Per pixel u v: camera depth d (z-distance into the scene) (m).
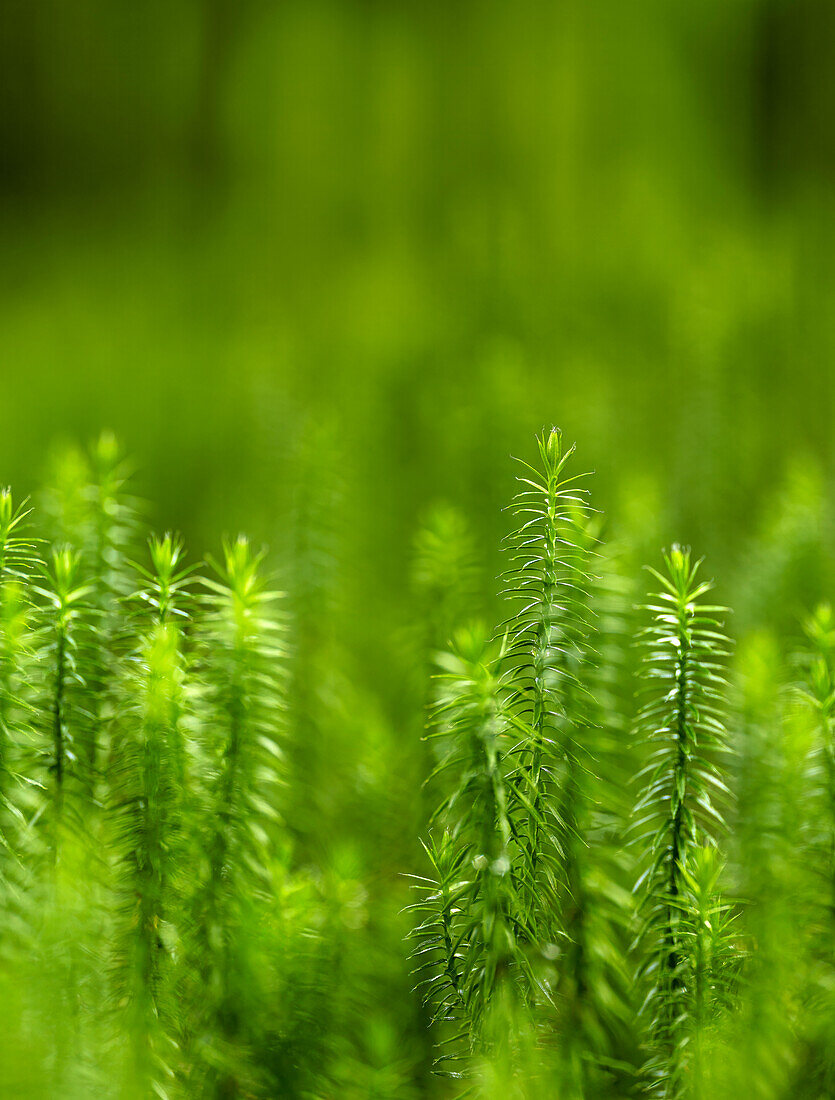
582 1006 0.57
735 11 1.63
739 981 0.56
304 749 0.64
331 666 0.67
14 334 1.39
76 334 1.39
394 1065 0.57
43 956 0.56
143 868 0.56
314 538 0.68
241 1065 0.56
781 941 0.57
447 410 1.01
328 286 1.51
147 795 0.56
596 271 1.33
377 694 0.68
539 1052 0.56
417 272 1.45
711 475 0.86
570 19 1.66
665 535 0.73
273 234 1.67
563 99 1.65
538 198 1.57
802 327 1.10
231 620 0.57
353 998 0.58
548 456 0.56
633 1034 0.57
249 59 1.76
